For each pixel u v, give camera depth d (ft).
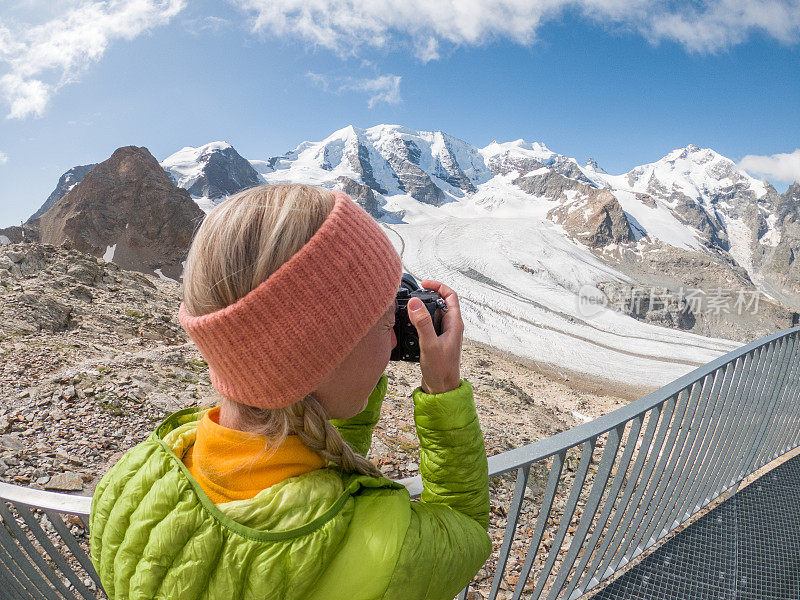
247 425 2.38
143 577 2.23
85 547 13.30
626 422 5.52
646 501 7.60
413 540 2.23
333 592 2.14
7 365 29.68
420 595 2.27
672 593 7.06
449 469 2.73
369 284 2.25
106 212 441.27
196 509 2.23
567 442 4.87
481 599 13.69
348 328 2.20
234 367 2.18
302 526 2.12
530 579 15.02
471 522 2.66
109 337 48.52
